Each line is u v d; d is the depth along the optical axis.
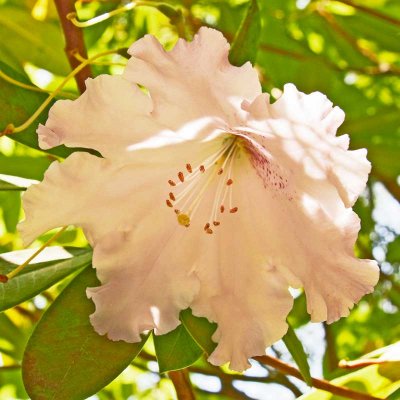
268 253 0.41
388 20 0.63
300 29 0.68
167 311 0.41
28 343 0.41
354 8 0.66
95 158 0.39
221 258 0.42
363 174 0.38
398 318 0.72
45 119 0.42
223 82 0.38
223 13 0.66
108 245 0.40
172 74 0.38
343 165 0.39
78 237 0.60
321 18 0.68
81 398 0.41
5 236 0.63
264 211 0.42
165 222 0.41
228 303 0.41
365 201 0.70
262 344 0.41
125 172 0.40
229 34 0.62
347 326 0.72
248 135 0.41
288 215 0.41
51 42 0.54
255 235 0.42
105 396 0.69
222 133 0.42
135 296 0.41
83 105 0.38
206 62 0.38
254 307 0.41
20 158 0.58
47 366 0.41
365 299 0.72
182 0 0.62
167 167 0.41
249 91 0.38
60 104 0.38
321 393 0.47
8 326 0.59
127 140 0.39
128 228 0.41
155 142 0.40
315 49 0.68
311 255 0.40
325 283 0.40
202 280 0.42
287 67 0.64
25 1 0.55
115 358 0.42
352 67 0.67
